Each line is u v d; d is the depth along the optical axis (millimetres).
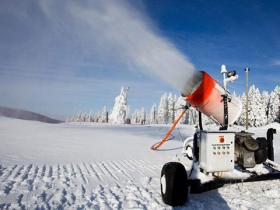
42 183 6277
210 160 5305
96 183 6539
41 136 18062
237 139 6098
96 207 4895
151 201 5289
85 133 22094
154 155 11305
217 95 5875
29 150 11383
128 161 9727
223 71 6309
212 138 5344
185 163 8977
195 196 5602
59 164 8656
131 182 6719
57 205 4910
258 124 63750
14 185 5980
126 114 66812
